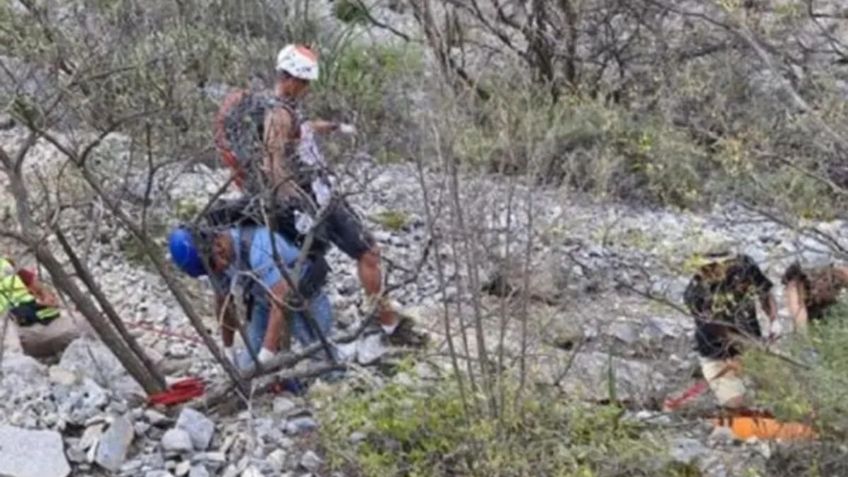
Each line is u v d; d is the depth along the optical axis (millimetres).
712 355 5984
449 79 5348
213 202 5883
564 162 8641
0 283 6262
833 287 6168
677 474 5145
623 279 7871
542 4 11648
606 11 11867
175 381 5945
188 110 7484
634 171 10055
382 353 6082
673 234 9117
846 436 5145
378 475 4988
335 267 8023
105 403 5406
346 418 5250
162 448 5230
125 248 7613
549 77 11586
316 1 11758
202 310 7297
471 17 10719
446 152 5164
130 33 7102
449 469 5039
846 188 6953
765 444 5410
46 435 5102
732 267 6137
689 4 10930
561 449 5035
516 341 5746
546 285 6730
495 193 5465
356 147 7801
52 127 6902
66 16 6961
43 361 6336
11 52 6539
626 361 6406
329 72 9742
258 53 9477
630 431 5371
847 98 7727
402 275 7488
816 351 5457
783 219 7387
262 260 5797
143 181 7484
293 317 6012
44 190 7000
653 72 11086
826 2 9719
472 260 5133
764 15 8398
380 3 11859
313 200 6004
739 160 6957
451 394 5238
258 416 5523
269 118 5887
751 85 9625
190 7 8914
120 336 5691
